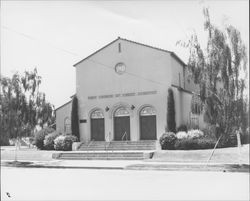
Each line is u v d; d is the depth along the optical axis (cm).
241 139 2181
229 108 1744
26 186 1283
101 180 1430
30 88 2392
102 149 2770
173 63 2870
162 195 1095
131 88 2914
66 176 1584
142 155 2350
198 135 2400
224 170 1664
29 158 2558
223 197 1045
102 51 3053
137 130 2848
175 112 2727
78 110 3092
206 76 1761
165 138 2489
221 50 1739
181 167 1809
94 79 3064
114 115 2978
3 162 2325
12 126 2316
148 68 2866
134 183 1335
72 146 2833
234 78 1733
